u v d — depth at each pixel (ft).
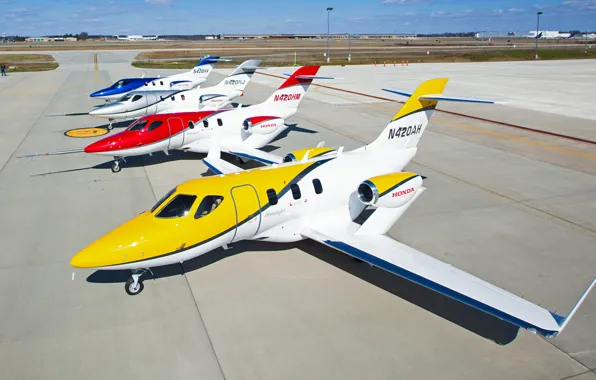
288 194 39.50
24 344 29.86
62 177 64.34
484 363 28.30
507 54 349.41
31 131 93.86
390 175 41.19
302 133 91.81
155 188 60.03
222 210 36.11
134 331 31.24
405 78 194.08
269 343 30.01
